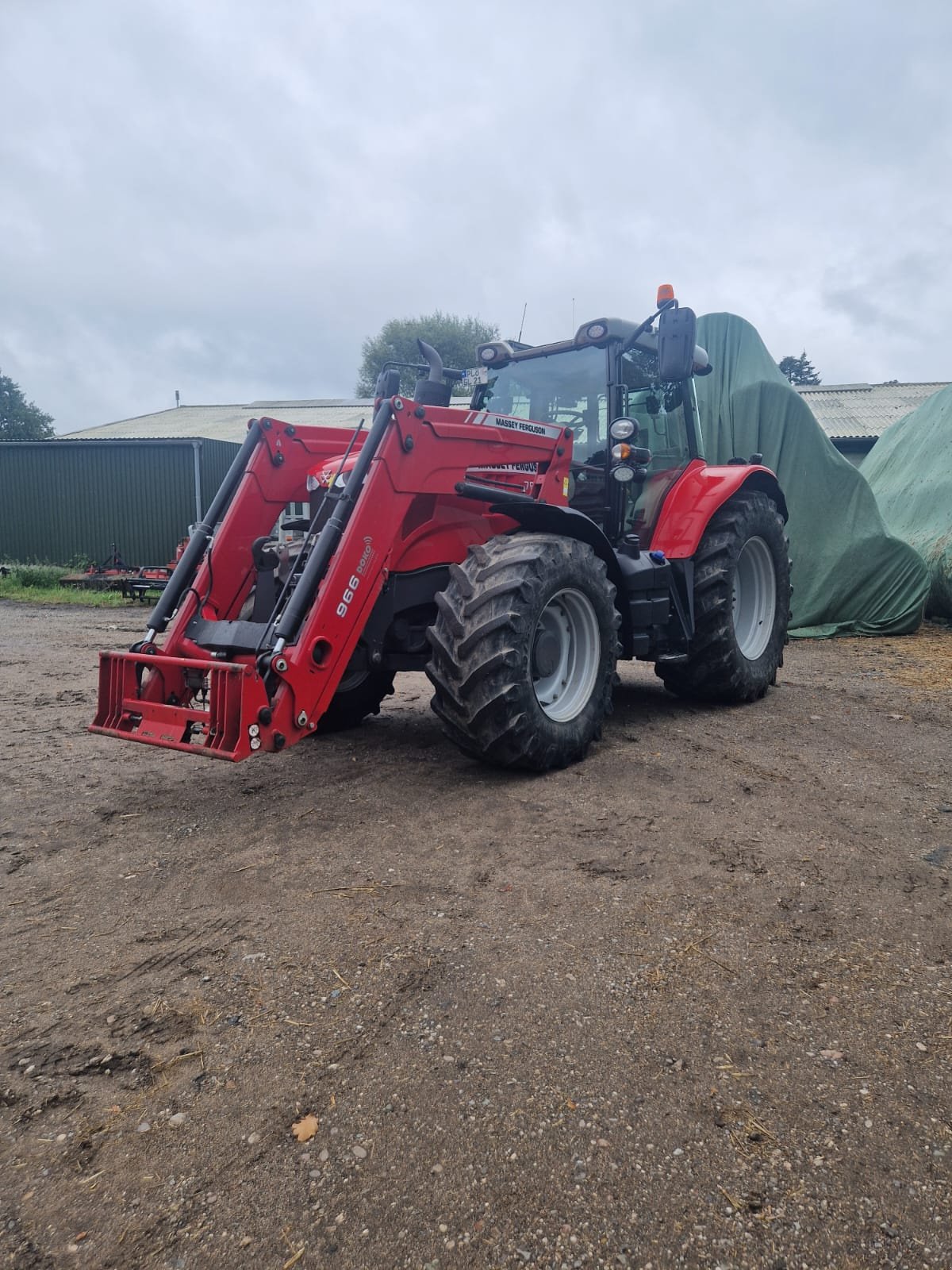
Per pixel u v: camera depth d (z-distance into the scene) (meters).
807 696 5.69
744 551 5.64
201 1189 1.49
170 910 2.54
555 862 2.85
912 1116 1.66
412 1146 1.58
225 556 3.93
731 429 8.70
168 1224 1.42
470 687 3.53
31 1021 1.98
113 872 2.81
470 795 3.54
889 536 8.78
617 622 4.20
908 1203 1.46
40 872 2.82
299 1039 1.90
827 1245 1.38
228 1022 1.96
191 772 3.94
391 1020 1.96
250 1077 1.78
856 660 7.38
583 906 2.53
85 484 19.64
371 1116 1.66
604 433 4.90
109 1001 2.06
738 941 2.33
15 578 16.95
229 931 2.40
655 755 4.14
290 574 3.70
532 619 3.61
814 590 8.73
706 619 5.12
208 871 2.81
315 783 3.76
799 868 2.82
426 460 3.71
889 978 2.16
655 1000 2.04
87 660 7.65
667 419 5.34
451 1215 1.44
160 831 3.18
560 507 4.01
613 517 4.84
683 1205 1.46
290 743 3.20
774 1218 1.43
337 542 3.45
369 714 4.99
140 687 3.51
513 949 2.28
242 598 4.02
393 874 2.76
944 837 3.11
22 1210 1.45
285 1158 1.56
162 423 27.83
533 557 3.64
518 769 3.82
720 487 5.17
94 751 4.34
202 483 19.33
